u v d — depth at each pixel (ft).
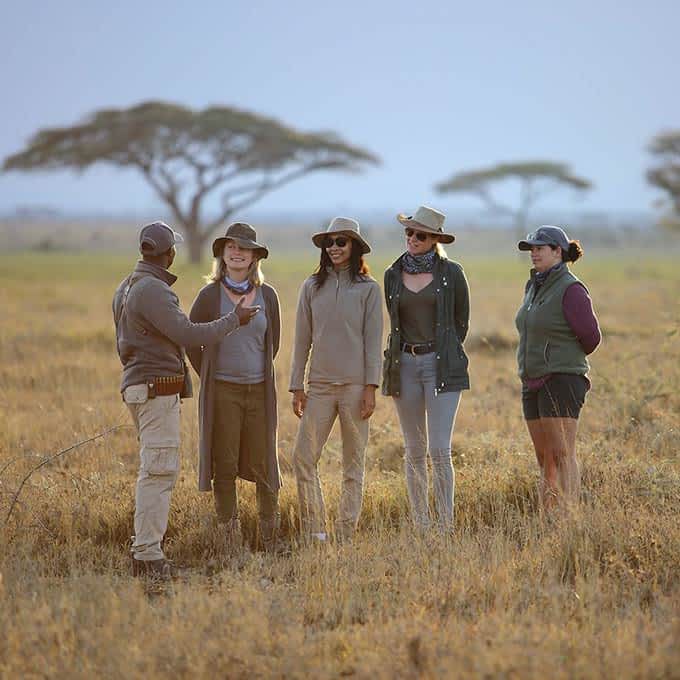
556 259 51.62
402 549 44.78
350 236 50.34
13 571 41.96
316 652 34.53
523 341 52.31
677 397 75.61
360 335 50.80
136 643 34.14
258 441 50.29
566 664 32.14
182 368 46.96
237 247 49.19
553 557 43.68
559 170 615.98
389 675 31.76
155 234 46.11
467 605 39.22
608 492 50.21
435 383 50.67
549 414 51.03
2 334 130.21
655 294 203.21
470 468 58.44
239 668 32.81
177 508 52.06
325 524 50.24
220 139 408.87
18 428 70.03
